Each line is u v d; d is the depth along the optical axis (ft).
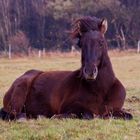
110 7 303.27
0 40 302.45
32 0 322.34
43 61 201.26
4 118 45.16
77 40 42.09
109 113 42.22
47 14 315.99
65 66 163.84
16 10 321.52
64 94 43.14
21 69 154.30
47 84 45.16
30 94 45.88
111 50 268.00
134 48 285.43
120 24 304.09
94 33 40.75
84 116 41.37
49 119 42.37
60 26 310.04
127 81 105.50
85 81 41.91
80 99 42.01
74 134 36.06
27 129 38.45
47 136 35.01
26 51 289.94
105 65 41.73
